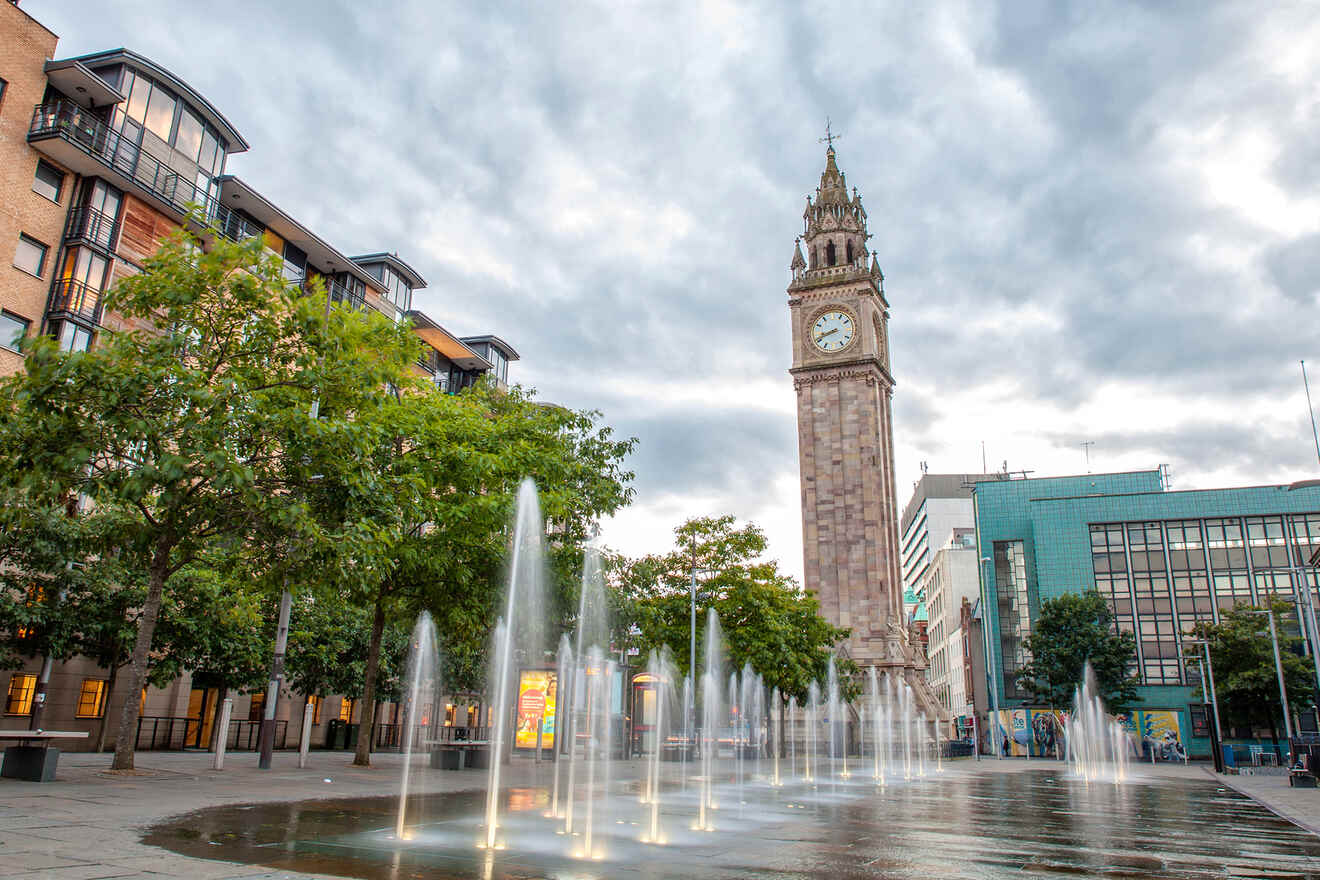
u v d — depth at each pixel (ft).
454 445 98.02
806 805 72.43
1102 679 253.03
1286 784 135.13
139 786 61.21
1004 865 40.27
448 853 38.24
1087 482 313.94
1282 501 280.51
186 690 130.00
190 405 67.21
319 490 72.28
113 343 70.28
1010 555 309.83
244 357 74.59
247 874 30.60
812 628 184.44
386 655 151.64
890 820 61.26
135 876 29.30
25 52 115.55
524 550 101.35
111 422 63.10
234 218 150.71
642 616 136.36
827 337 295.89
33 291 114.83
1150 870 40.40
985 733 311.88
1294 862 45.01
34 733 61.46
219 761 81.51
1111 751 248.93
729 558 162.81
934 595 431.02
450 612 99.40
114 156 122.52
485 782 83.20
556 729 123.95
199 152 139.64
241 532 70.69
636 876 33.65
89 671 115.65
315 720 161.27
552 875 33.22
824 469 283.79
